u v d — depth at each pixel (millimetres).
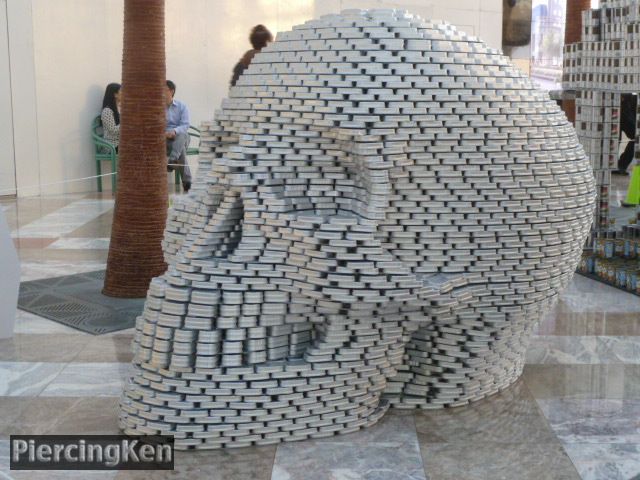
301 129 4812
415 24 4941
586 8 11492
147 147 7793
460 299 4887
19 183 13641
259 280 4660
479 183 4895
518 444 4777
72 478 4336
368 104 4676
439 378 5250
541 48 17750
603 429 4996
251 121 4977
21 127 13508
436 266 4934
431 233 4875
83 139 14297
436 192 4840
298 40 5078
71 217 12086
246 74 5262
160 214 7953
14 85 13336
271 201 4672
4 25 13102
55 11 13625
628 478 4355
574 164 5340
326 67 4789
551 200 5137
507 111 4973
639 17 8383
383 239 4844
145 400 4727
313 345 4828
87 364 6121
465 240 4938
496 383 5566
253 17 15328
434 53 4852
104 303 7773
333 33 4883
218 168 4812
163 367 4715
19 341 6664
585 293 8406
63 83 13883
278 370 4680
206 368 4641
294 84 4848
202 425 4668
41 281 8555
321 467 4465
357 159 4723
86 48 14109
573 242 5398
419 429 4984
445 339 5160
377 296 4609
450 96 4801
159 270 7996
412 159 4781
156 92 7773
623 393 5598
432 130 4781
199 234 4809
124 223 7898
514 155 4965
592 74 9414
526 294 5168
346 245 4562
